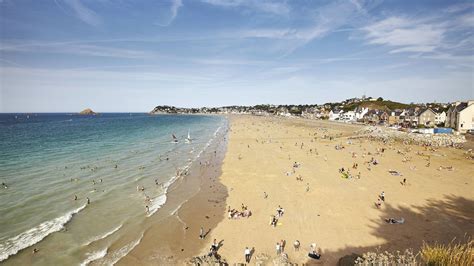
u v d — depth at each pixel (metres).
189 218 26.11
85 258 19.30
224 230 23.62
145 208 28.34
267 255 19.55
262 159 51.53
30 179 37.03
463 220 24.27
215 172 42.91
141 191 33.62
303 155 54.94
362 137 79.31
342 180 36.66
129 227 24.09
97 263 18.77
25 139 77.94
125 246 21.06
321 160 49.94
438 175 38.88
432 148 60.44
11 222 24.22
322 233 22.48
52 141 74.75
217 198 31.34
